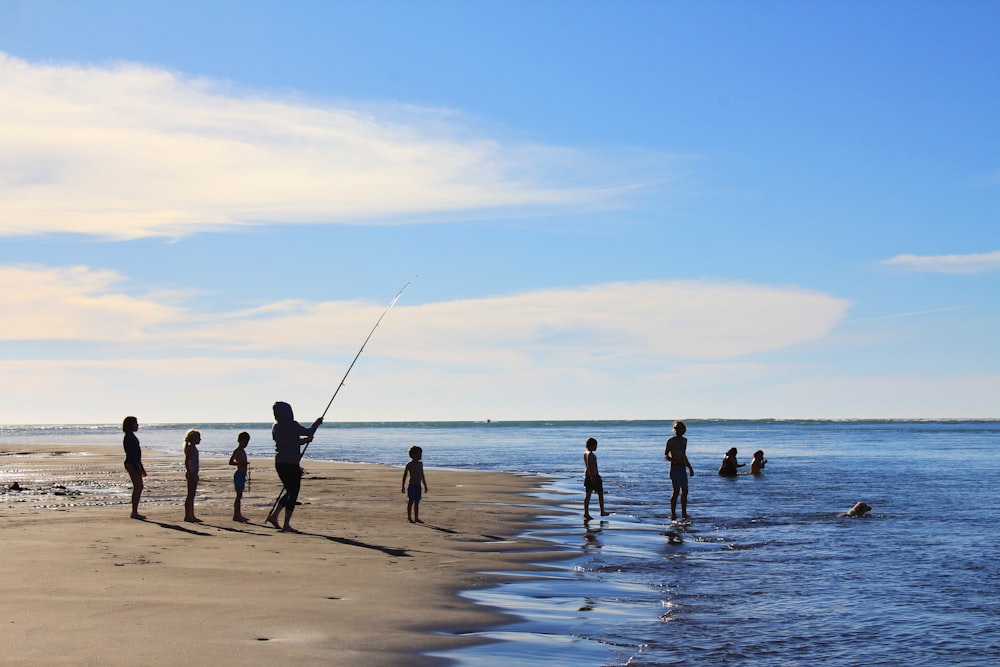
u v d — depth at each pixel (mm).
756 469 30672
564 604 8852
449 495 21641
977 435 91562
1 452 53469
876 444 66000
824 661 7082
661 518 17062
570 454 52312
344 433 140250
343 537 12680
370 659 6285
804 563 11695
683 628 8008
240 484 14375
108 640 6309
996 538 14172
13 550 10281
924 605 9133
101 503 17797
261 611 7504
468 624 7672
